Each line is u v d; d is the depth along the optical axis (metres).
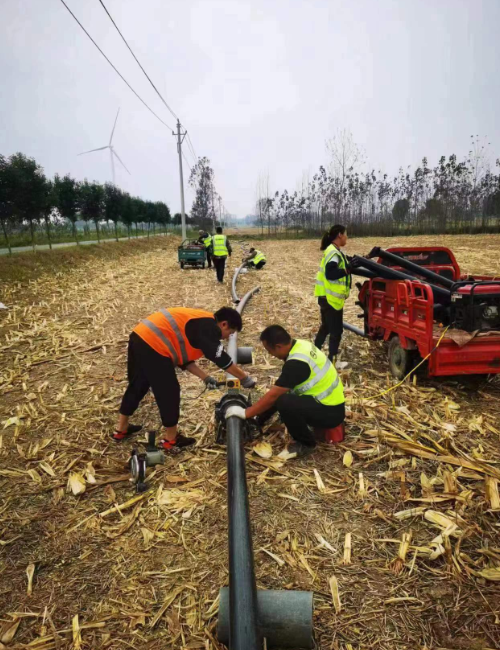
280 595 2.31
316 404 3.85
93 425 4.76
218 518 3.24
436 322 6.05
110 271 19.77
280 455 3.96
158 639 2.34
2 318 10.41
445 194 42.78
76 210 29.34
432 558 2.78
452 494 3.36
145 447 4.25
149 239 44.38
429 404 4.98
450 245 26.61
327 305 6.03
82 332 8.73
